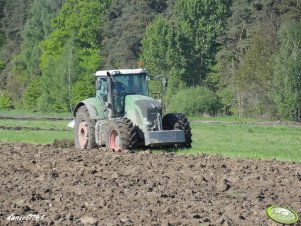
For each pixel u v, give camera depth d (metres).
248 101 145.38
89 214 25.02
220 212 24.92
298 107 134.75
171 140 45.38
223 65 172.38
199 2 181.25
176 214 24.69
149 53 173.38
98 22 198.50
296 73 134.50
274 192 28.98
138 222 23.64
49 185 30.83
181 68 172.00
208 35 177.50
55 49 194.62
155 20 180.25
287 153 51.91
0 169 36.41
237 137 73.62
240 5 183.62
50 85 170.88
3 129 82.94
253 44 149.12
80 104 51.22
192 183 30.91
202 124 105.31
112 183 30.75
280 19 165.50
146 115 45.47
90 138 49.12
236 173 33.84
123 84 48.22
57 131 79.56
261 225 23.38
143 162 38.00
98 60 178.25
